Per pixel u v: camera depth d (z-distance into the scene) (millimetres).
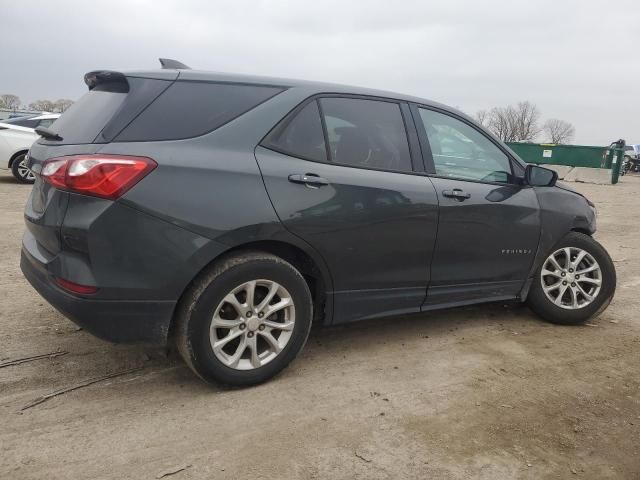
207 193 2738
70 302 2588
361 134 3400
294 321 3105
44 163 2789
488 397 3086
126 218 2578
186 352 2826
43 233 2750
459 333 4109
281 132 3068
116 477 2260
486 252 3883
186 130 2828
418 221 3482
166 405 2840
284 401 2936
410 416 2840
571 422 2855
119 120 2736
